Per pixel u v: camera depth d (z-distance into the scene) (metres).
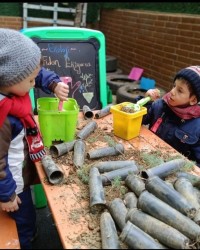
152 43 3.92
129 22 4.46
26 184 1.43
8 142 1.19
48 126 1.38
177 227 0.88
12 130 1.23
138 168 1.22
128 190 1.12
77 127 1.61
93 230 0.93
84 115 1.76
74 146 1.35
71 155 1.33
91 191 1.04
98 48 2.32
